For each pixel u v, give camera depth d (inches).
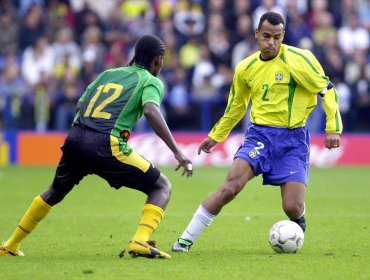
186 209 1908.2
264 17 1205.1
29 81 3319.4
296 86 1226.6
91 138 1126.4
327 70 3243.1
